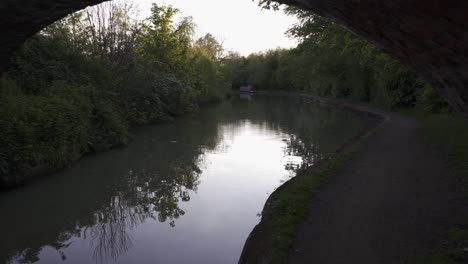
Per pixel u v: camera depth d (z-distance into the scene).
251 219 6.69
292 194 6.65
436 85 3.77
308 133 17.38
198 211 7.23
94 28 18.81
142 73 19.77
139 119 19.14
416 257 4.03
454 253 3.98
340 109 31.11
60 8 3.91
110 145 12.95
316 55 31.66
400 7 2.73
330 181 7.45
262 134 17.22
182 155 12.52
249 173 10.13
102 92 14.60
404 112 21.31
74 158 10.60
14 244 5.96
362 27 3.46
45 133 9.20
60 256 5.50
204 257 5.28
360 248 4.37
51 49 13.81
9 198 7.82
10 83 10.53
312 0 3.43
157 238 6.01
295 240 4.73
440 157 8.67
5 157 7.93
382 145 11.17
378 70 24.44
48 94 11.14
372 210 5.59
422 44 3.09
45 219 7.00
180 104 24.72
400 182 6.98
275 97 56.03
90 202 7.95
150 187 8.97
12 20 3.88
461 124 12.58
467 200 5.61
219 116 25.66
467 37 2.58
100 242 5.98
